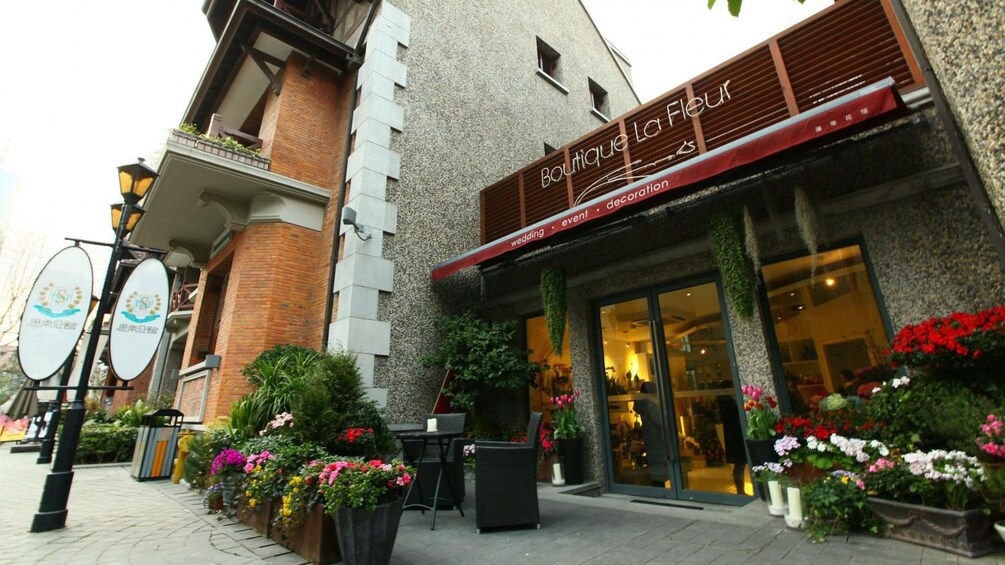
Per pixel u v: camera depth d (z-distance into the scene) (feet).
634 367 21.72
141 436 24.48
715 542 12.03
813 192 16.89
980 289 13.50
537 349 26.55
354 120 28.84
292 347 24.25
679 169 17.47
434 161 29.91
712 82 20.76
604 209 19.44
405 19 31.65
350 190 26.68
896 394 12.80
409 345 25.13
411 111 29.63
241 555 11.84
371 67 28.68
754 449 15.46
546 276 23.57
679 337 20.43
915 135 15.30
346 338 22.77
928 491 10.72
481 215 30.99
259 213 27.22
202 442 20.43
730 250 17.15
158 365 54.24
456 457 17.57
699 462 18.65
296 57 30.45
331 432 17.81
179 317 48.16
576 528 14.05
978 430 10.61
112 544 12.67
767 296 18.49
